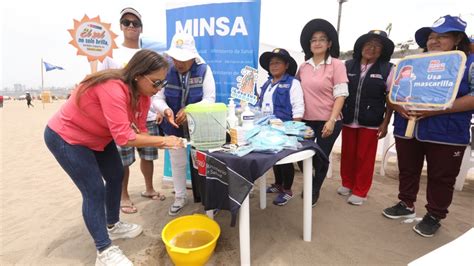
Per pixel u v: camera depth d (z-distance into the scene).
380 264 1.81
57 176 3.79
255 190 3.16
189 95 2.24
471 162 3.06
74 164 1.56
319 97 2.46
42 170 4.08
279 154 1.58
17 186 3.39
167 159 3.29
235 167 1.50
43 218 2.54
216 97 2.86
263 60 2.65
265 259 1.86
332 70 2.39
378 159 4.50
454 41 1.91
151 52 1.54
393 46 2.41
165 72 1.59
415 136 2.11
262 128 1.95
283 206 2.69
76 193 3.15
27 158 4.80
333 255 1.90
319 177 2.57
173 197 2.98
